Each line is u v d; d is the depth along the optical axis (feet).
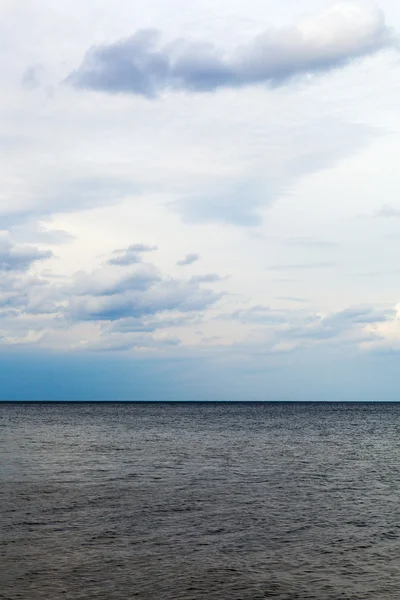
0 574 66.23
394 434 330.13
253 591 62.69
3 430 330.13
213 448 226.58
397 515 102.06
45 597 59.47
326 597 61.21
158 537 83.82
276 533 87.61
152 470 156.97
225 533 86.84
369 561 73.92
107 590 61.98
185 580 65.72
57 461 175.83
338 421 499.10
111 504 107.24
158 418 527.40
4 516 95.66
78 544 79.20
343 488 131.44
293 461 184.44
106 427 371.97
